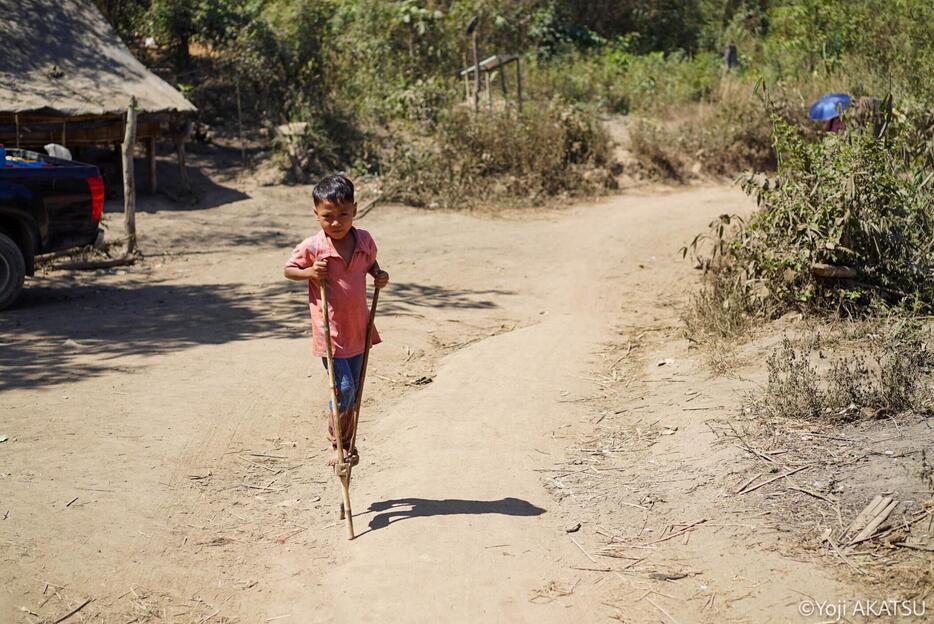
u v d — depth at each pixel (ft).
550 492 17.66
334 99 68.85
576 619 13.21
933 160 31.30
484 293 37.42
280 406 22.94
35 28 54.49
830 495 15.49
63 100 50.78
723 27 98.63
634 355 27.37
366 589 14.24
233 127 70.23
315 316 16.31
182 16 70.59
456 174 59.16
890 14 55.88
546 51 87.92
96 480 17.99
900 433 17.24
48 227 34.58
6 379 24.53
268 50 69.72
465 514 16.67
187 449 19.97
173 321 31.91
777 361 21.83
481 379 25.27
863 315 25.64
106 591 14.24
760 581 13.48
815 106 37.73
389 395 24.50
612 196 60.75
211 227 50.57
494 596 13.89
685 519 15.78
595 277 39.81
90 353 27.37
